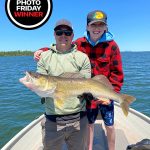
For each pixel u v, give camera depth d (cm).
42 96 117
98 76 125
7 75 938
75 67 124
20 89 590
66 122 123
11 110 380
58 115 122
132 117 221
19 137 176
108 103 138
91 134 159
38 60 136
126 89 577
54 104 122
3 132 284
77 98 122
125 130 198
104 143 175
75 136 126
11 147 164
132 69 1206
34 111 371
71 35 124
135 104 417
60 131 124
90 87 121
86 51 153
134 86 623
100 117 174
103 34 151
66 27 122
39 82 113
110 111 153
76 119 124
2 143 255
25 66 1453
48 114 124
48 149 128
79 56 125
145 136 189
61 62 123
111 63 153
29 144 173
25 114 355
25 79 112
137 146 144
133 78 807
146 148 142
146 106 403
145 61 2081
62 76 121
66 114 122
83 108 126
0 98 482
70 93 120
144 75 901
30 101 444
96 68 152
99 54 151
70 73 121
